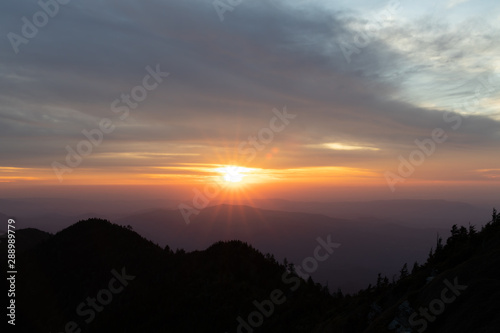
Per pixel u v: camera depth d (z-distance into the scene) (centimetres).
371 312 6188
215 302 9725
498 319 3559
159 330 9200
